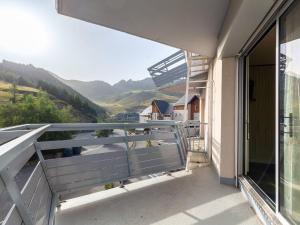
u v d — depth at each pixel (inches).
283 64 69.5
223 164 129.8
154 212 92.8
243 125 126.6
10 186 36.8
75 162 104.7
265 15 76.4
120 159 123.9
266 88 178.9
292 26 63.7
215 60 169.5
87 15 104.3
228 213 91.6
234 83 126.3
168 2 95.0
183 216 89.2
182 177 143.6
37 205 62.2
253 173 134.3
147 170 135.6
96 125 116.3
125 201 104.0
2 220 38.2
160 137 153.2
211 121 195.2
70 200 104.0
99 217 88.2
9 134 68.4
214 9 100.9
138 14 104.3
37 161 82.1
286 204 67.6
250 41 100.5
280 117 71.7
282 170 70.6
